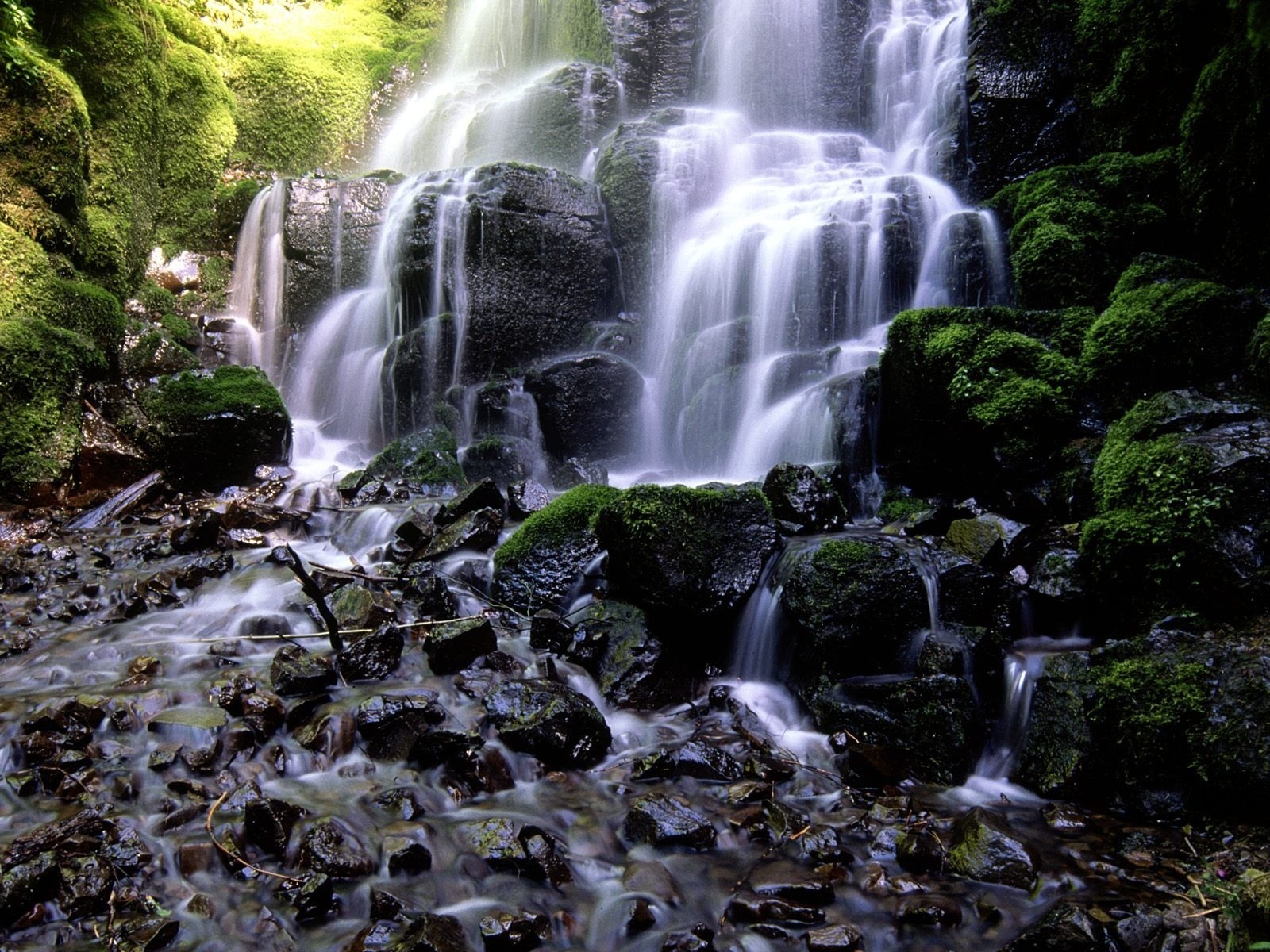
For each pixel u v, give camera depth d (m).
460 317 9.55
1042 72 8.81
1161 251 6.78
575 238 10.19
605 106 12.95
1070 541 4.88
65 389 7.44
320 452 9.39
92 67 9.53
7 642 4.64
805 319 8.64
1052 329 6.17
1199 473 4.15
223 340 10.18
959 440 5.80
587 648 4.64
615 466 9.04
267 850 3.13
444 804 3.52
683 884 3.13
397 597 5.16
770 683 4.75
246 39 13.09
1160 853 3.29
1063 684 4.06
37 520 6.81
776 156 11.07
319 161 13.58
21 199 7.81
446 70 16.38
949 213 8.72
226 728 3.73
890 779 3.83
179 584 5.47
